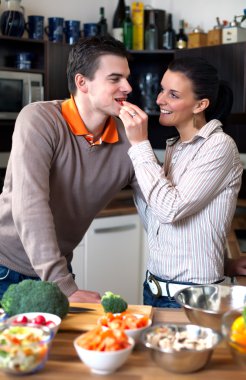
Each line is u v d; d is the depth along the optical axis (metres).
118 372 1.20
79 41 1.83
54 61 3.76
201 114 1.89
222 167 1.76
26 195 1.70
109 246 3.69
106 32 4.08
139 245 3.87
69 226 2.00
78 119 1.86
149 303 1.94
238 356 1.16
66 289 1.63
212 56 3.70
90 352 1.17
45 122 1.80
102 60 1.75
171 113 1.85
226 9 4.09
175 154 1.90
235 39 3.76
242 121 3.87
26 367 1.15
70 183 1.90
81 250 3.56
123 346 1.20
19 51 3.80
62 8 4.10
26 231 1.67
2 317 1.40
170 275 1.84
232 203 1.82
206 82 1.81
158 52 4.01
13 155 1.77
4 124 3.62
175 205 1.72
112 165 1.97
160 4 4.42
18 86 3.57
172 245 1.84
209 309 1.52
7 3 3.61
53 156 1.83
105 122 1.92
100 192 1.98
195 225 1.80
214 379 1.17
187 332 1.29
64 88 3.84
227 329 1.19
